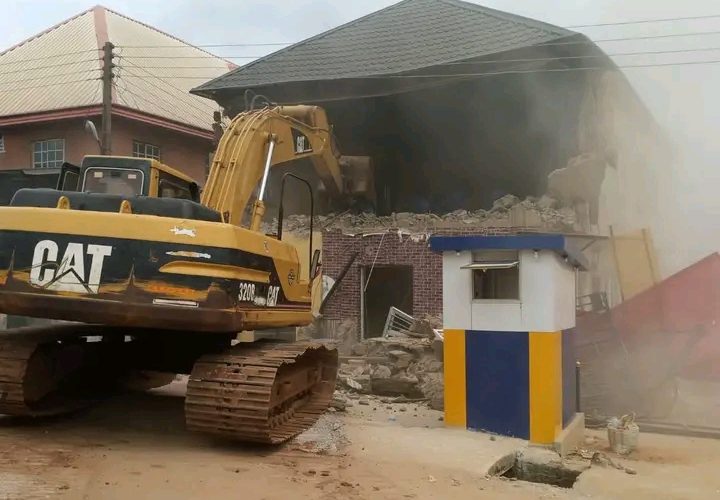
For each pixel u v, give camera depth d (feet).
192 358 28.17
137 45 88.84
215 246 20.99
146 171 23.61
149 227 21.04
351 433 26.13
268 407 21.01
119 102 72.64
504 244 26.76
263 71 66.64
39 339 24.14
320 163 47.42
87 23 89.61
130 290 20.77
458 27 66.39
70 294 20.86
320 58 66.69
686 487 22.50
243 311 21.84
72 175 25.49
